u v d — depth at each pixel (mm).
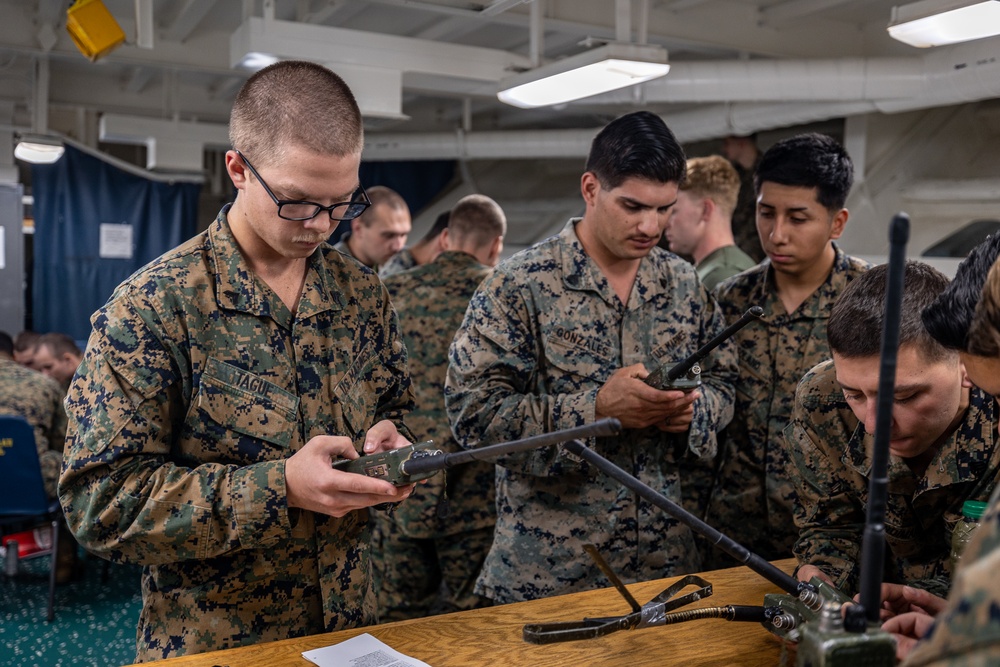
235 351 1341
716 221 2652
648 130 1747
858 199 4883
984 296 798
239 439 1331
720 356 1950
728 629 1363
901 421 1257
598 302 1872
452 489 2740
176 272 1323
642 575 1836
